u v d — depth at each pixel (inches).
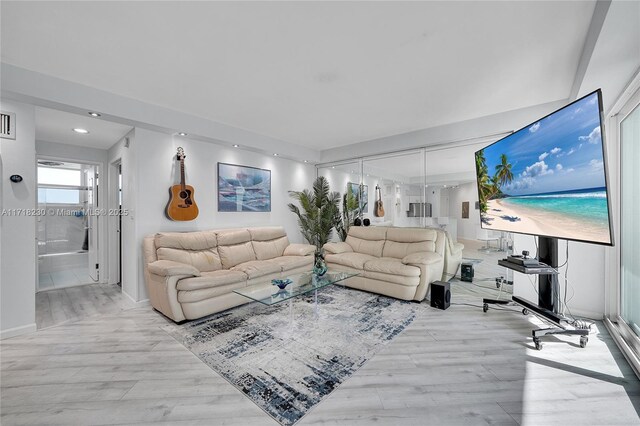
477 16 69.9
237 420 59.4
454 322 111.0
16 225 101.3
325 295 147.3
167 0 64.2
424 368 78.5
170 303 107.7
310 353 86.8
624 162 99.7
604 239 70.1
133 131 134.4
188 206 146.4
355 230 191.3
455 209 158.7
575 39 78.7
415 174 174.4
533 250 131.6
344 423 58.3
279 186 203.0
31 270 104.3
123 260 148.2
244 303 130.6
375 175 193.9
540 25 73.2
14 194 100.6
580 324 96.3
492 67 94.7
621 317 102.4
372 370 77.6
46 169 204.7
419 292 135.4
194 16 69.7
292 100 122.5
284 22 72.1
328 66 94.1
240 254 155.9
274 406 63.4
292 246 181.2
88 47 82.7
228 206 169.9
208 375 75.6
